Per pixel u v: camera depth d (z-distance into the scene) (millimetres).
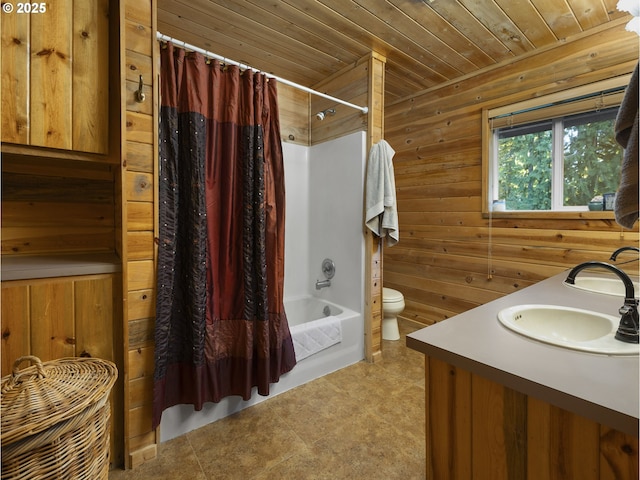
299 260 2877
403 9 1784
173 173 1459
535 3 1734
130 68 1312
